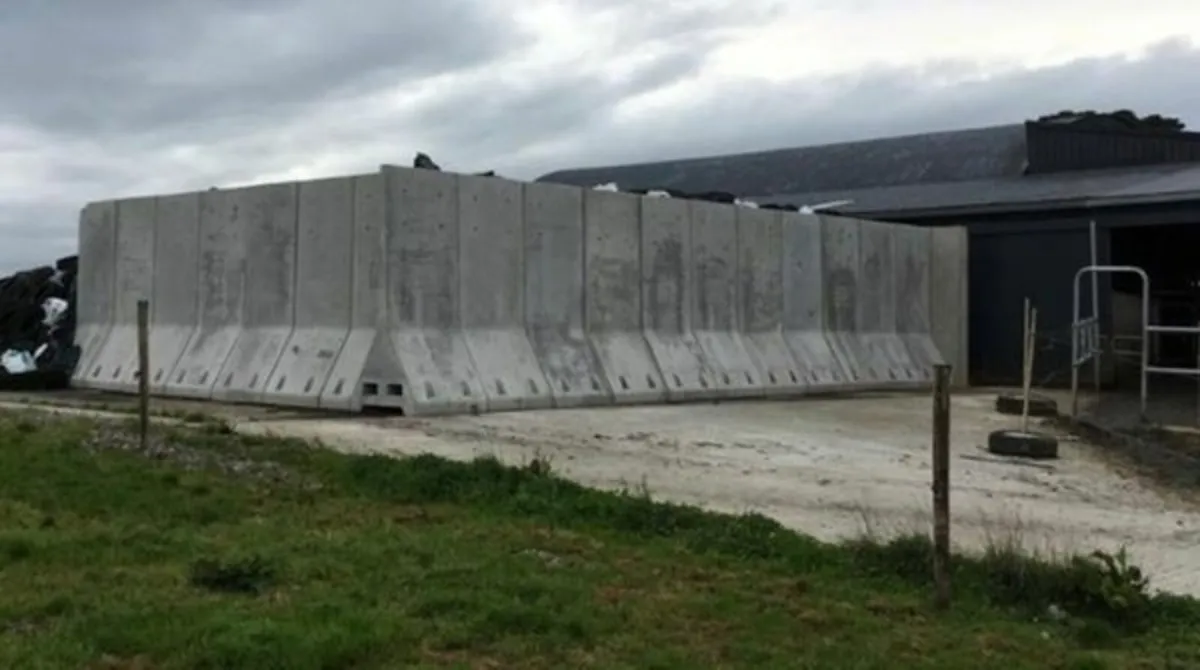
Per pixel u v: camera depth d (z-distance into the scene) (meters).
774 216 23.27
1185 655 6.75
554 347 18.67
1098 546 9.51
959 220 29.52
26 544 7.62
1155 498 12.12
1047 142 38.31
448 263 17.38
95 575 7.01
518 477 10.41
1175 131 38.72
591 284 19.56
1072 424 18.09
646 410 18.00
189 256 19.89
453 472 10.52
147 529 8.28
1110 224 27.50
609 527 9.31
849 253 25.14
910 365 26.03
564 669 5.73
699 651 6.17
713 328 21.78
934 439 7.43
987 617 7.27
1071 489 12.41
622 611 6.76
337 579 7.11
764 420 17.27
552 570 7.65
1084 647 6.87
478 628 6.20
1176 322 35.28
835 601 7.41
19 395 19.55
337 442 12.96
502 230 18.22
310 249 17.77
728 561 8.33
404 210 16.86
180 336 19.73
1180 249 36.19
